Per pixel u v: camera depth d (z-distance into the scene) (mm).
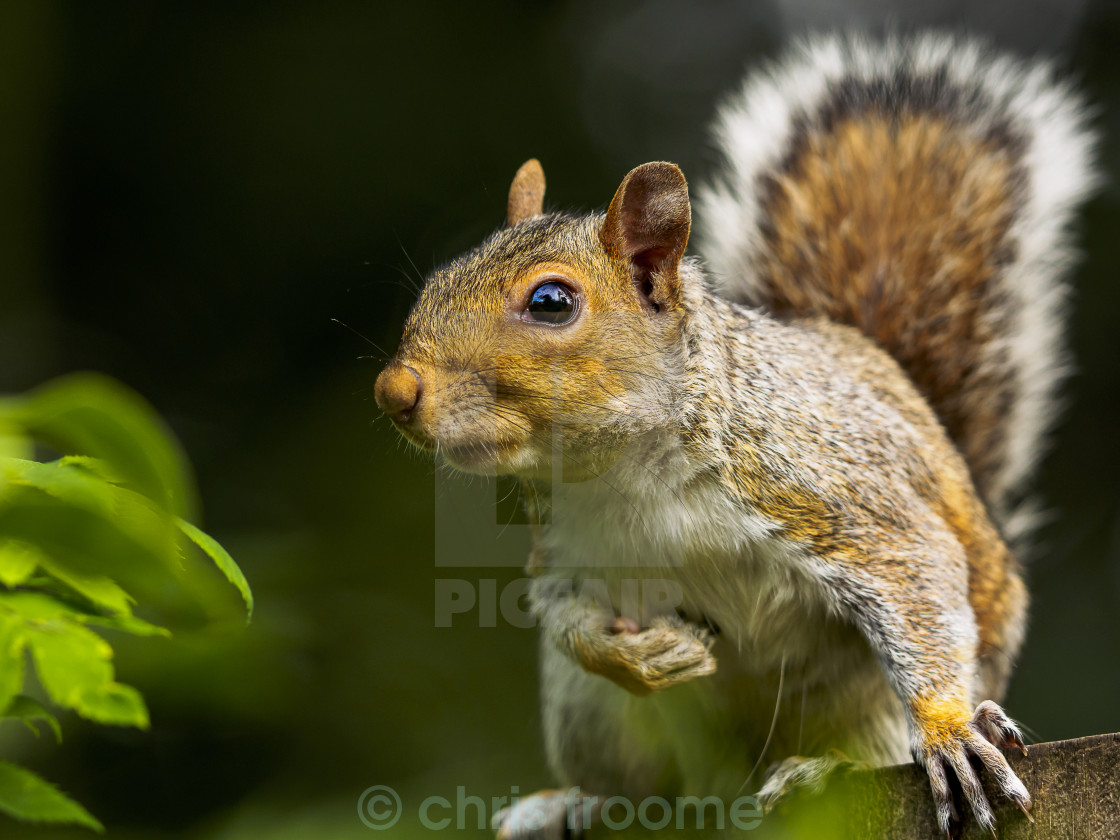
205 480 2850
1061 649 2854
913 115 2688
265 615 2592
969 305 2652
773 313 2648
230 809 2648
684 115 3463
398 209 3268
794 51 2734
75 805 2322
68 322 3123
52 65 2822
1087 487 2994
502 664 2711
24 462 2141
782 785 2529
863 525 2543
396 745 2693
